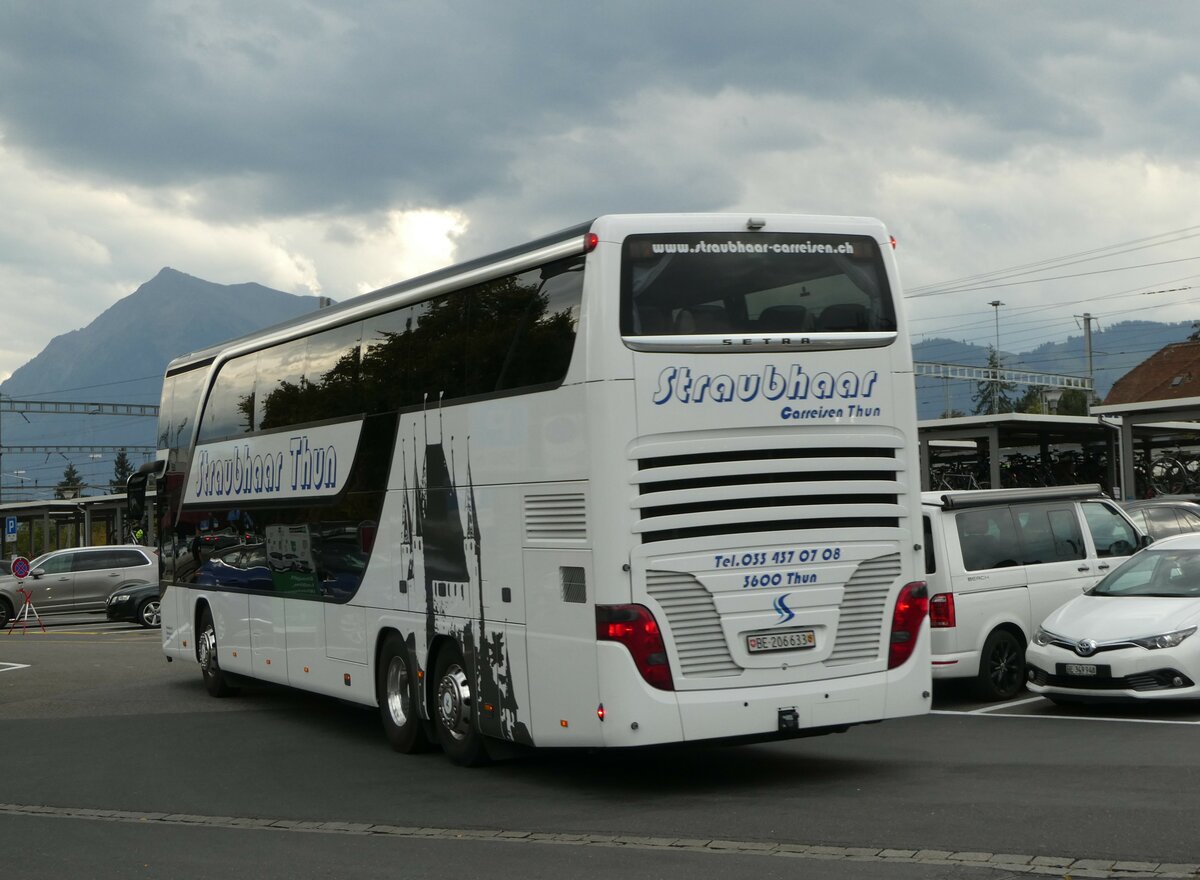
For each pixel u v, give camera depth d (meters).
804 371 9.98
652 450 9.54
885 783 10.04
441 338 11.62
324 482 13.91
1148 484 43.94
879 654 10.18
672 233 9.81
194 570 18.02
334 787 11.00
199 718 15.90
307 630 14.42
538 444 10.11
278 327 15.55
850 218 10.39
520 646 10.34
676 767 11.35
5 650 27.06
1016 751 11.21
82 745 14.07
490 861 7.96
